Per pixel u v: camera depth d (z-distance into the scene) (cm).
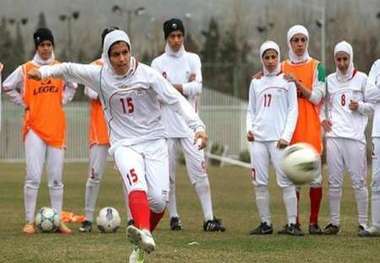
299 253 2506
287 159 2277
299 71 3008
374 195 2916
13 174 7369
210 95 10594
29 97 3103
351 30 10812
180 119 3178
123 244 2723
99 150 3166
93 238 2895
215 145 9512
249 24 13400
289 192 2969
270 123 2977
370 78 2894
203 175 3189
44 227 3086
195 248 2616
